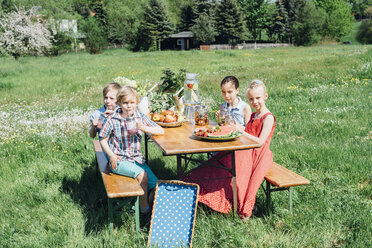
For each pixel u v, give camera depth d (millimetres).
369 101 8320
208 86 11820
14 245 2988
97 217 3365
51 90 12820
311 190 3914
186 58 29125
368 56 16359
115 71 18812
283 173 3496
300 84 11703
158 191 2969
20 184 4281
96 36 57375
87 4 96500
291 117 7383
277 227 3250
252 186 3318
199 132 3215
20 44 36312
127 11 73375
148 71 17922
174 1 94750
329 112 7648
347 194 3787
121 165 3348
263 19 77500
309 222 3215
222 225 3154
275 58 24469
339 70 13312
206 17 65938
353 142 5523
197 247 2844
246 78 13586
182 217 2943
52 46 44125
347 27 65188
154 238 2910
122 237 3025
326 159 4746
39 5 56031
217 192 3402
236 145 2979
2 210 3641
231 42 70188
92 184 4328
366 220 3164
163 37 69562
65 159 5270
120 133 3344
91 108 8836
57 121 7090
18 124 7035
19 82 15086
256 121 3516
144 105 4113
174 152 2811
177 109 4180
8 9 52219
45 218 3535
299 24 66000
